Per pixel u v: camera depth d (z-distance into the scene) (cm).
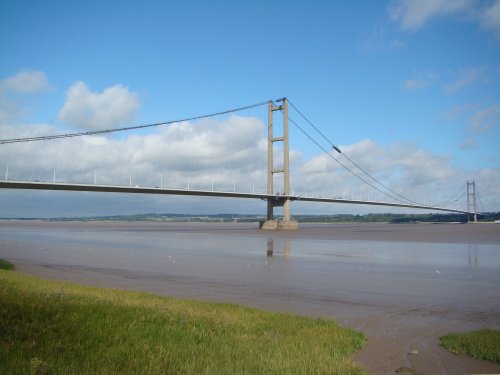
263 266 2708
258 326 1049
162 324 948
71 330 805
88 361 679
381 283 2003
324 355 816
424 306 1483
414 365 852
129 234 7794
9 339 716
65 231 9362
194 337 884
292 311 1401
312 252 3816
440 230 10069
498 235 7369
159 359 714
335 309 1434
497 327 1192
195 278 2169
